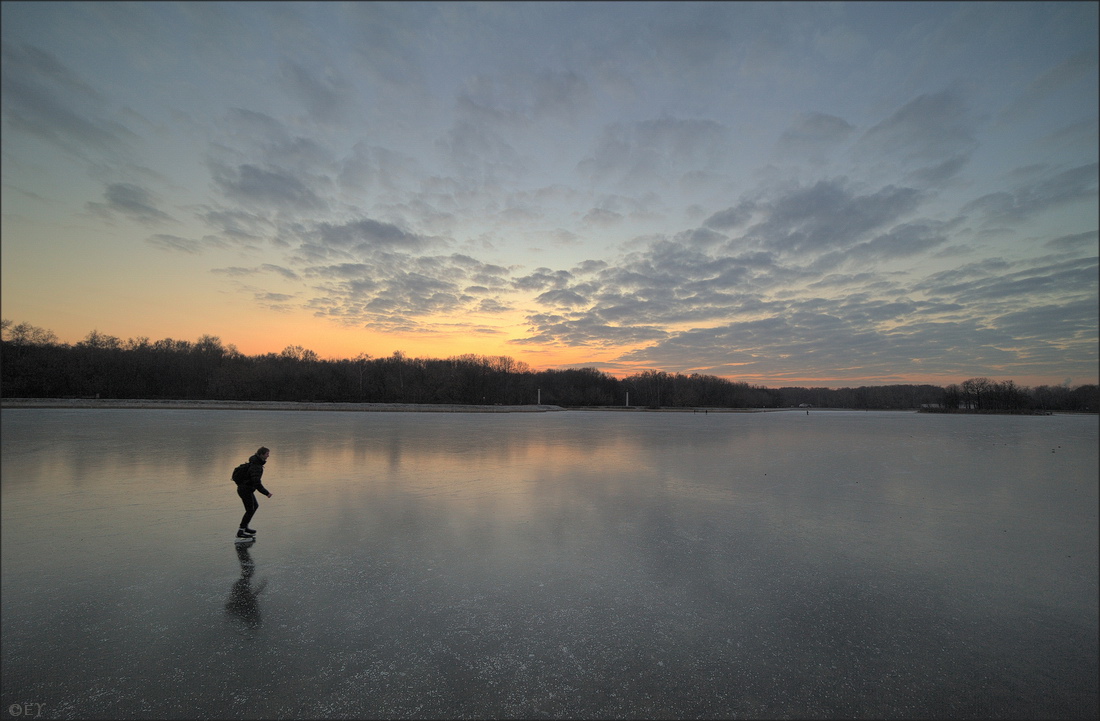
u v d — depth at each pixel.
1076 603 6.20
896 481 14.64
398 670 4.21
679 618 5.33
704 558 7.23
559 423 45.41
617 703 3.87
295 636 4.72
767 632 5.11
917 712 3.94
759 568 6.90
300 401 81.31
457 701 3.82
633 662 4.45
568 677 4.18
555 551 7.36
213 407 58.62
